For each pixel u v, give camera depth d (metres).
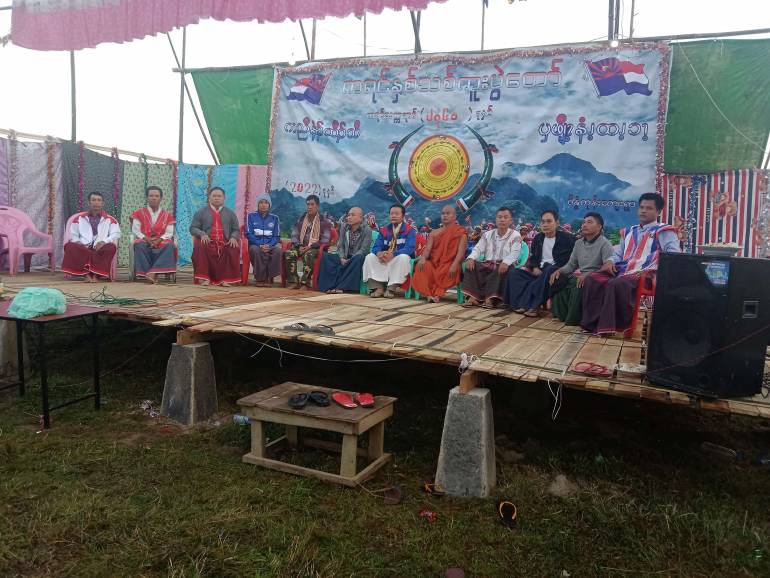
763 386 3.33
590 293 4.85
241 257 7.52
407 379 5.23
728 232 6.34
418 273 6.59
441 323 5.00
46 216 8.61
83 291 6.20
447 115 7.33
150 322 4.60
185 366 4.11
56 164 8.59
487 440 3.17
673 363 3.12
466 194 7.30
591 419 4.38
